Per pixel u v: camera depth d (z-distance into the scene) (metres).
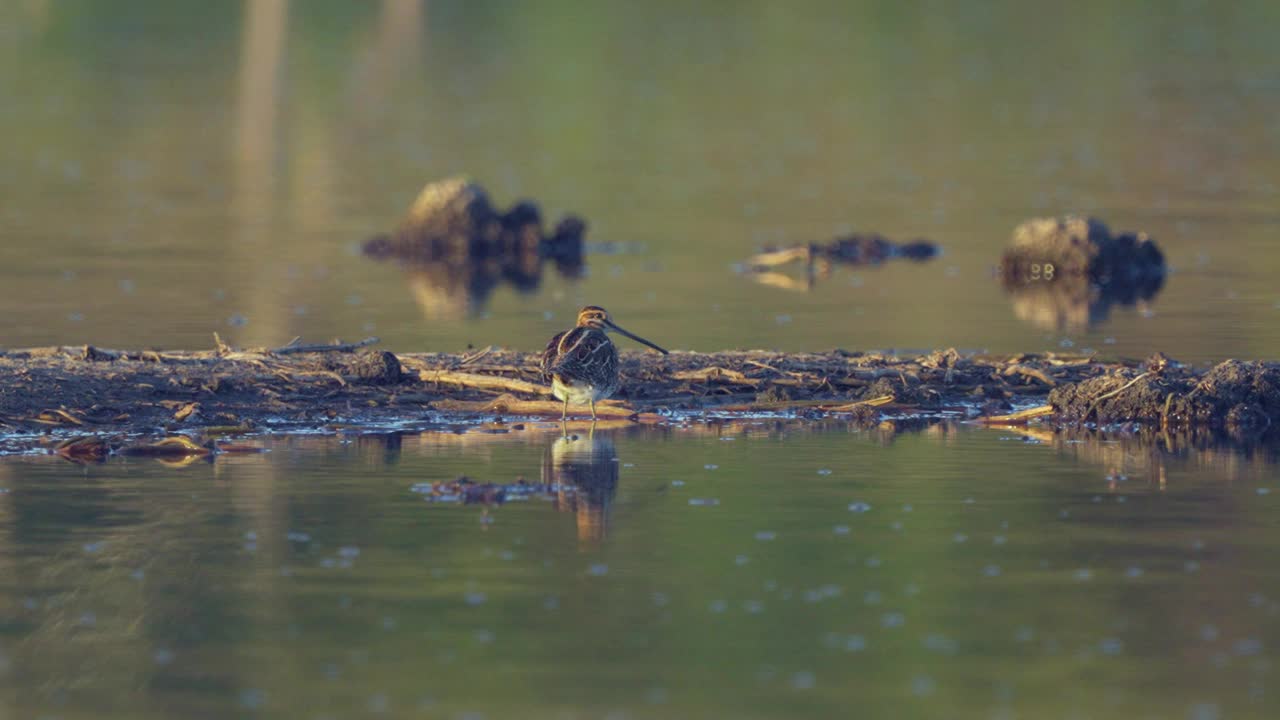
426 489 13.66
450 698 9.28
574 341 15.81
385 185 43.12
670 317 24.23
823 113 55.44
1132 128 51.59
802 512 12.97
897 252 32.06
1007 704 9.20
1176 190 40.50
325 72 62.88
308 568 11.51
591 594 10.96
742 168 45.88
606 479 14.02
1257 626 10.36
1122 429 16.28
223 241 33.81
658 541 12.16
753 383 17.80
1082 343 21.42
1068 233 29.08
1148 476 14.16
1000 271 29.69
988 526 12.57
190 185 42.78
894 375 18.02
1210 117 53.19
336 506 13.12
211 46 67.50
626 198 40.88
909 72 62.91
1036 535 12.32
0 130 51.44
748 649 9.99
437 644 10.07
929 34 70.38
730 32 70.62
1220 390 16.52
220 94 58.78
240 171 45.28
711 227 36.25
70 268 29.34
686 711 9.10
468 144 50.00
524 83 60.81
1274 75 61.00
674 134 51.88
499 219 33.44
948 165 45.78
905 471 14.37
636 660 9.83
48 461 14.61
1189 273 28.92
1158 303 25.55
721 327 23.11
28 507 13.05
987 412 17.03
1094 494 13.54
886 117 54.66
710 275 29.62
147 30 70.25
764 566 11.56
